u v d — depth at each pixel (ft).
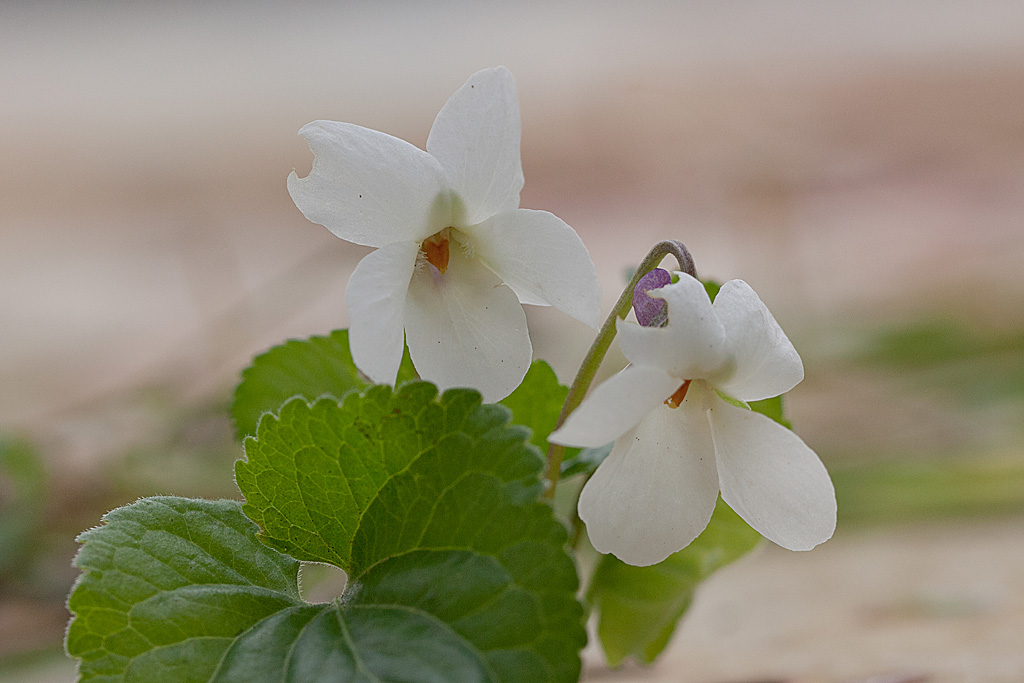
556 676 0.53
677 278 0.56
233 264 1.83
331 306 1.67
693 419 0.56
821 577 0.84
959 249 1.72
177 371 1.43
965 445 1.12
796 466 0.56
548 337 1.36
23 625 0.84
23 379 1.46
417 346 0.58
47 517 1.03
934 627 0.70
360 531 0.56
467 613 0.54
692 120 1.99
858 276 1.67
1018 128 2.04
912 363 1.40
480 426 0.55
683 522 0.56
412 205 0.57
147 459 1.12
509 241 0.58
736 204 1.85
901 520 0.97
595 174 1.99
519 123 0.58
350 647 0.54
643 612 0.69
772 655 0.71
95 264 1.94
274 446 0.56
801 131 1.97
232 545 0.57
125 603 0.55
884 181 1.91
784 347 0.56
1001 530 0.89
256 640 0.55
